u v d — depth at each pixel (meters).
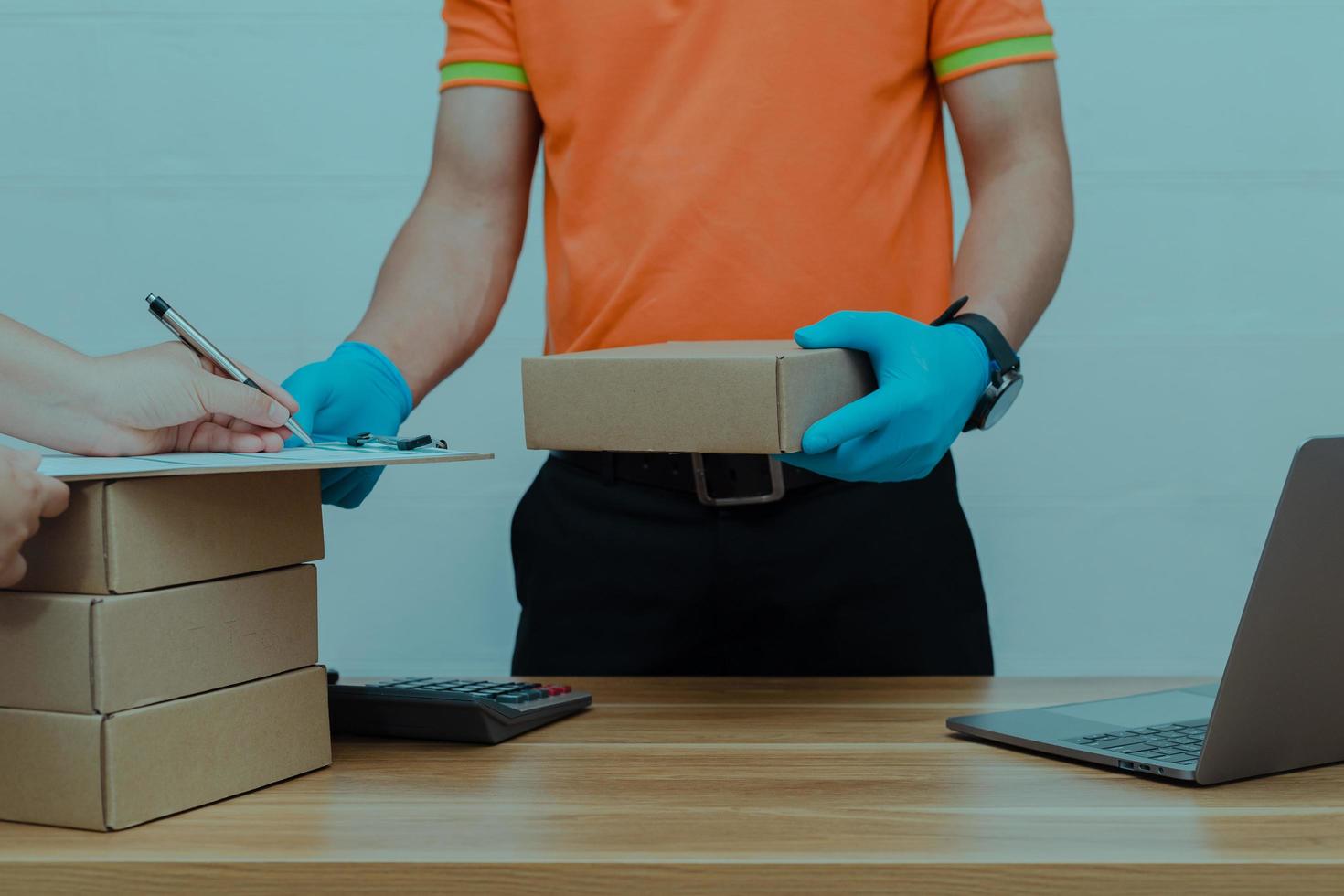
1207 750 0.64
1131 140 2.04
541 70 1.19
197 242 2.10
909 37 1.14
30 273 2.10
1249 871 0.52
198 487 0.63
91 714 0.59
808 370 0.76
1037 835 0.56
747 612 1.19
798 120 1.14
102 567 0.59
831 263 1.15
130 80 2.07
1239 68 2.02
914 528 1.18
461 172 1.26
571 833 0.57
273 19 2.06
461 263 1.23
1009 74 1.14
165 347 0.77
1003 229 1.12
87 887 0.54
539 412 0.79
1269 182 2.04
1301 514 0.62
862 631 1.18
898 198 1.16
